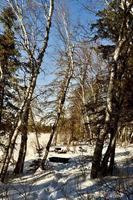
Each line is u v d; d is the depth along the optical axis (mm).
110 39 16359
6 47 19828
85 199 9953
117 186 10234
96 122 15562
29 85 17188
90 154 19469
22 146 18938
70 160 19797
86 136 26688
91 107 17406
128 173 11742
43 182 13117
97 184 11242
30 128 24156
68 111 34594
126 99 14281
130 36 13055
